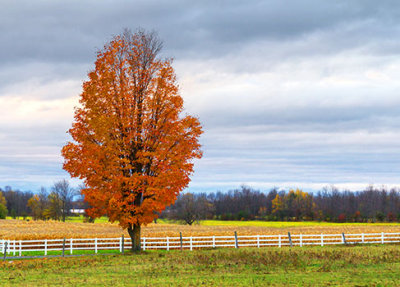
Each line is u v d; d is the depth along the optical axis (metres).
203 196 117.88
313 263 26.56
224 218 144.25
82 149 30.25
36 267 27.61
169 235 48.94
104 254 35.03
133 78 31.92
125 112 30.83
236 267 25.38
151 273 23.61
